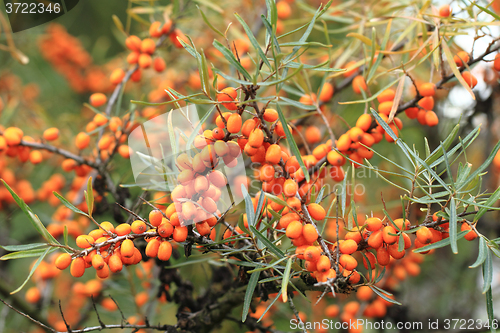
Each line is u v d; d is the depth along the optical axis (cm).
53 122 103
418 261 90
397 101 65
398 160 93
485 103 92
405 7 75
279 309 86
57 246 57
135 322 82
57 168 124
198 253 73
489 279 56
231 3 109
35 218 56
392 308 92
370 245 59
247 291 59
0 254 104
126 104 125
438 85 66
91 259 58
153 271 89
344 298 96
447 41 69
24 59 85
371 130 65
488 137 97
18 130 72
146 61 76
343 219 60
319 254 57
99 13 152
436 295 118
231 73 82
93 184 76
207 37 112
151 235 58
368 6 85
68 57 147
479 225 99
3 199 93
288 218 58
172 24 78
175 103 58
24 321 98
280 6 92
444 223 59
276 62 56
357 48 78
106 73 149
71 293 104
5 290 82
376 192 105
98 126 76
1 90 125
